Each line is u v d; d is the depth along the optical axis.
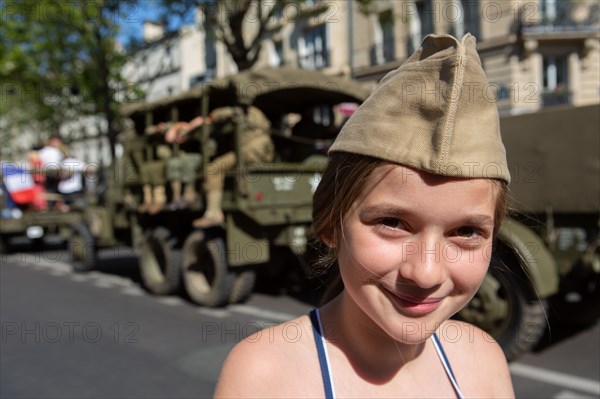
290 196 5.21
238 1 9.06
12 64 12.58
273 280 6.57
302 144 6.33
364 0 12.89
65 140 14.41
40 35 12.30
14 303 5.90
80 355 4.03
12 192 9.32
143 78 13.39
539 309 3.31
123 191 6.87
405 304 0.76
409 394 0.88
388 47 15.12
